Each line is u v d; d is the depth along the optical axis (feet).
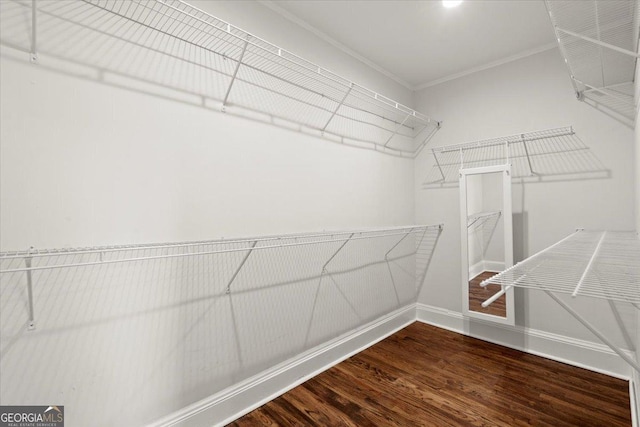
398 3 6.38
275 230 6.38
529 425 5.27
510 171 8.07
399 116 9.95
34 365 3.78
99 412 4.24
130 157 4.52
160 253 4.80
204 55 5.32
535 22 6.99
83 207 4.12
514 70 8.46
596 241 5.06
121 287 4.44
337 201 7.80
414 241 10.46
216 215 5.47
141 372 4.61
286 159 6.62
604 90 7.12
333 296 7.66
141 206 4.62
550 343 7.74
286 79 6.61
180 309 5.02
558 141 7.75
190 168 5.14
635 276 2.73
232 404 5.59
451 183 9.70
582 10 4.77
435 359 7.70
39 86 3.80
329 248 7.55
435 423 5.37
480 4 6.37
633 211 6.73
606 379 6.68
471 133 9.27
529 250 8.21
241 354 5.80
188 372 5.09
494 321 8.38
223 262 5.55
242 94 5.87
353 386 6.55
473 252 8.88
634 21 4.83
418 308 10.46
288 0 6.27
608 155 7.09
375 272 8.95
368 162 8.80
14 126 3.64
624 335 6.81
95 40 4.22
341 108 7.98
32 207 3.75
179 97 5.02
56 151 3.92
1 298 3.58
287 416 5.63
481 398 6.06
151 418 4.70
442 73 9.56
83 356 4.12
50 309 3.89
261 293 6.13
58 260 3.94
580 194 7.47
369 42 7.84
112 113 4.35
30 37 3.75
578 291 2.35
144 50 4.66
